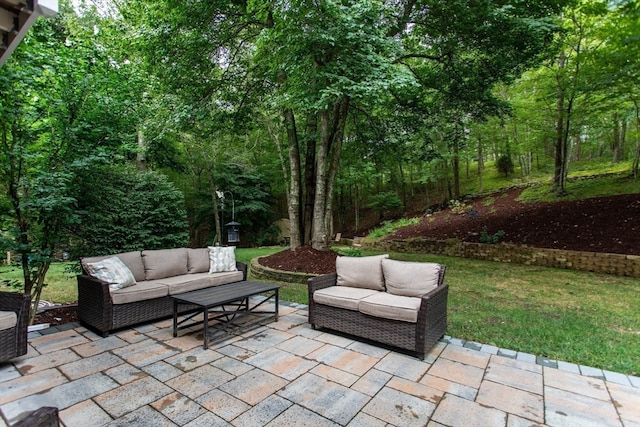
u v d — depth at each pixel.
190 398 2.17
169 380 2.41
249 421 1.93
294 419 1.96
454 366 2.66
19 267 3.83
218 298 3.25
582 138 12.95
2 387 2.29
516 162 15.34
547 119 9.73
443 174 14.41
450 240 9.04
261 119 10.50
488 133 12.11
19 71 3.20
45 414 1.03
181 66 6.34
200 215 13.95
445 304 3.29
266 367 2.63
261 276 6.32
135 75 4.56
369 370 2.59
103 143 4.18
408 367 2.64
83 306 3.53
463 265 7.35
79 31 5.53
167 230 5.57
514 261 7.59
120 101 4.19
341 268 3.92
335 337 3.30
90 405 2.08
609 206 7.95
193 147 11.49
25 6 1.70
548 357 2.82
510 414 2.02
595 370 2.58
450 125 9.52
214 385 2.34
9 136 3.53
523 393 2.26
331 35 4.40
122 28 7.26
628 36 5.33
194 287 4.08
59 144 3.77
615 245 6.51
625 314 3.87
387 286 3.52
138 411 2.02
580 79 7.27
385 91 4.93
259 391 2.27
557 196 9.59
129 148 4.64
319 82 5.03
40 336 3.26
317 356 2.85
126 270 3.65
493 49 6.41
